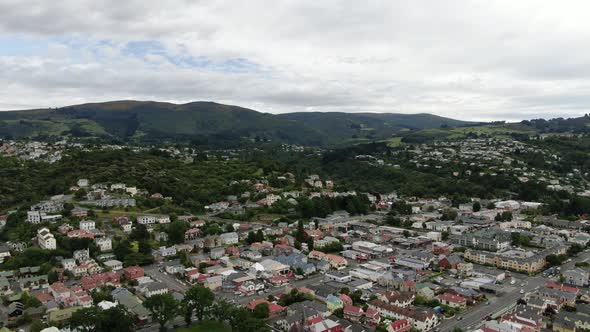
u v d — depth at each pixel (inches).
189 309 7081.7
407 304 7790.4
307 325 6737.2
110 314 6550.2
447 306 7682.1
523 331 6466.5
